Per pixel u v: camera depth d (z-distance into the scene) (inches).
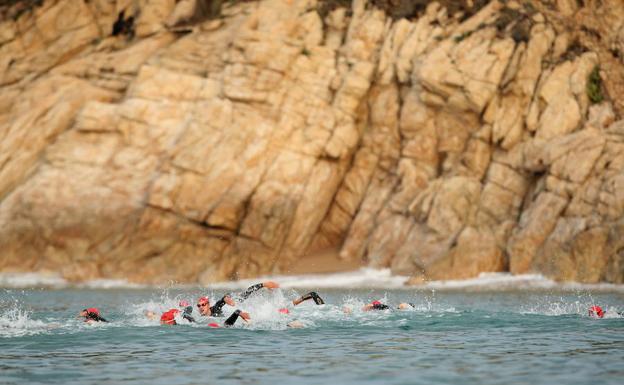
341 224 4269.2
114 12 4756.4
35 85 4500.5
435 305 2333.9
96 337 1419.8
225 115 4158.5
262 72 4254.4
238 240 4028.1
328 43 4448.8
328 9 4559.5
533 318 1803.6
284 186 4099.4
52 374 1013.8
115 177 4084.6
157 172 4072.3
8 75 4586.6
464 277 3533.5
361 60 4315.9
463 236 3627.0
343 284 3641.7
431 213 3821.4
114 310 2190.0
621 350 1207.6
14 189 4153.5
